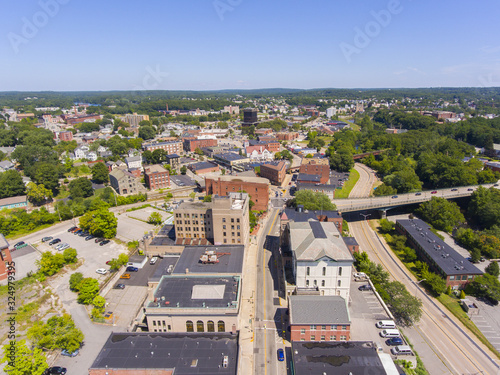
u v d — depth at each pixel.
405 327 101.56
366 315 101.94
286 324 98.94
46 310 102.56
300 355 75.56
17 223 163.38
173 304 89.50
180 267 111.44
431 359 89.06
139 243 144.00
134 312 103.06
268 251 145.50
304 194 180.00
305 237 115.38
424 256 139.75
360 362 73.38
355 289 115.38
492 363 88.56
